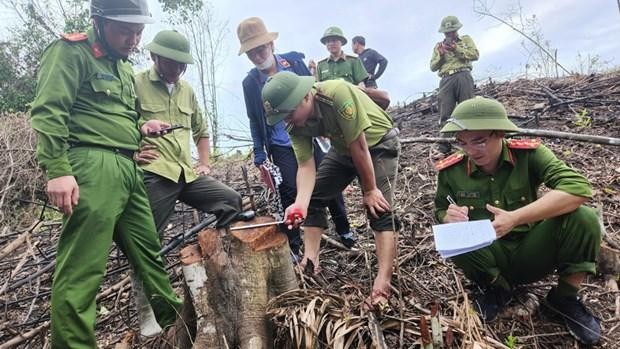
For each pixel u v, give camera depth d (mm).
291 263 2438
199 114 3445
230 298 2283
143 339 2744
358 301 2418
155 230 2693
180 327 2498
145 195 2688
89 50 2412
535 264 2434
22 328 3285
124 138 2510
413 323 2119
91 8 2369
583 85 7367
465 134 2312
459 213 2404
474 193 2512
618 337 2381
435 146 5840
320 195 3059
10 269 4086
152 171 2896
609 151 4762
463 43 6051
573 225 2225
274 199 3855
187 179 3029
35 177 6250
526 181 2418
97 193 2318
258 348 2207
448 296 2809
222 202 3029
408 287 2844
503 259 2494
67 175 2203
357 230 4055
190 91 3301
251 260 2287
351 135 2455
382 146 2797
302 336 2057
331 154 3049
